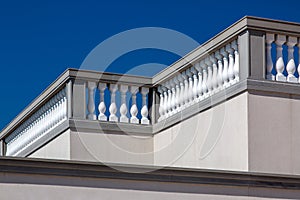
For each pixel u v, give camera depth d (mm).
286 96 11922
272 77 11984
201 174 10500
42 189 9781
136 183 10219
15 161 9672
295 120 11945
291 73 12156
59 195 9828
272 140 11711
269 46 12055
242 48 11930
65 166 9883
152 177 10281
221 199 10570
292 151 11828
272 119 11758
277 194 10891
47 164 9805
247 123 11578
